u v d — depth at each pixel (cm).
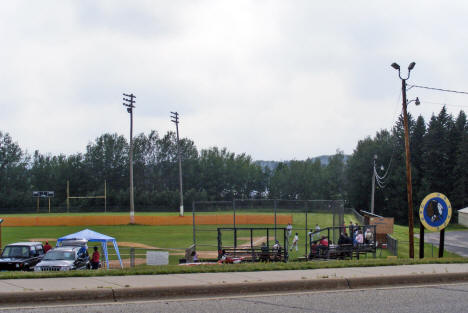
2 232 5250
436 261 1377
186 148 12700
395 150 9312
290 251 3141
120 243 4038
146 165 12500
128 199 11031
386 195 9081
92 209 10375
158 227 5672
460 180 8594
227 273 1141
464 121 9231
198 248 3478
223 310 825
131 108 6106
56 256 2216
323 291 1000
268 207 5356
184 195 11188
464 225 6550
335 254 2366
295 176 12025
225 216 5588
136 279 1044
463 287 1058
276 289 999
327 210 3447
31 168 12412
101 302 879
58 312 796
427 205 1825
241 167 12925
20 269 2370
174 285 956
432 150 8894
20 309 816
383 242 3466
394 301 911
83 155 12125
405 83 2880
